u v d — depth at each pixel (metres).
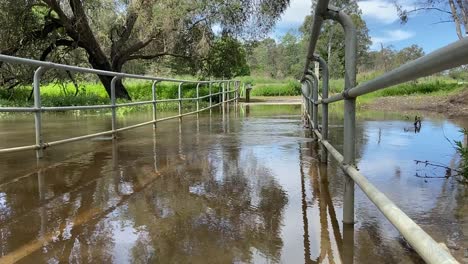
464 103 12.96
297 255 1.95
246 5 22.02
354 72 2.30
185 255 1.95
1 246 2.04
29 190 3.02
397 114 10.69
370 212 2.52
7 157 4.25
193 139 5.68
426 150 4.66
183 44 23.14
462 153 3.58
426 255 1.00
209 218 2.45
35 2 17.75
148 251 1.99
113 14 21.23
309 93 6.61
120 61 20.95
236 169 3.75
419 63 1.10
